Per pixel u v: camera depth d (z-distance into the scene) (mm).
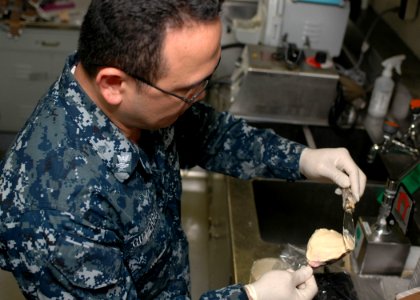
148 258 1020
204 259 2408
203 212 2680
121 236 928
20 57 3066
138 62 756
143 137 1040
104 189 862
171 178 1133
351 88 2031
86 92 879
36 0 3031
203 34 754
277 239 1648
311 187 1603
